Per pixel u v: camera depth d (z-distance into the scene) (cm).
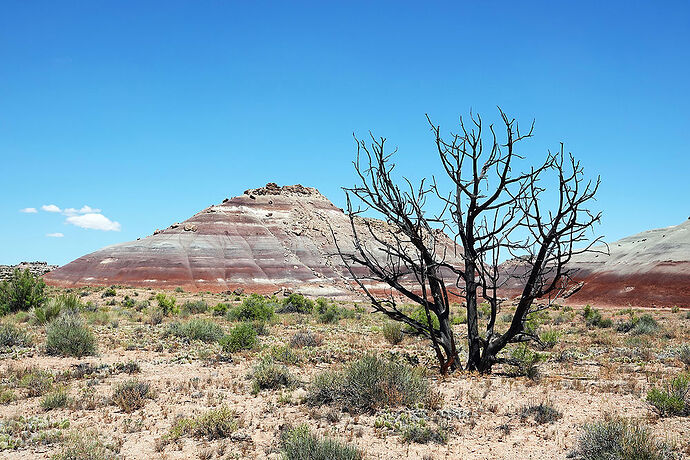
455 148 1387
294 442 769
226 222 14738
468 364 1465
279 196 17950
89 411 1061
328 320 3431
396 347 2088
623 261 8594
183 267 12044
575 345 2228
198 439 880
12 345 1969
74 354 1767
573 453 758
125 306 4344
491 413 997
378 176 1408
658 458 694
